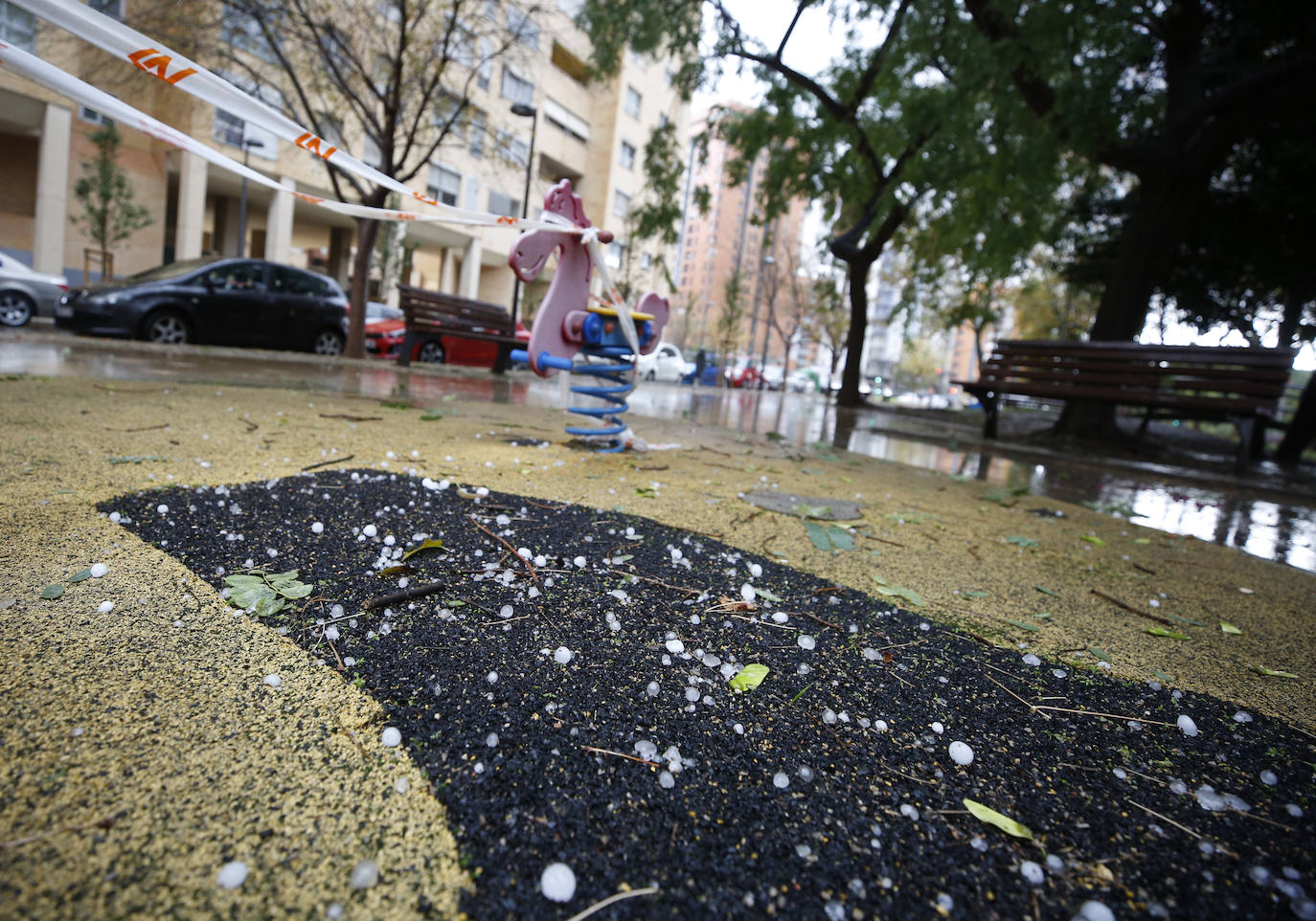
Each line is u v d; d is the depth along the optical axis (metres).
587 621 1.77
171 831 0.95
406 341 11.00
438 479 3.12
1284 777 1.36
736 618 1.90
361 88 15.13
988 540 3.20
